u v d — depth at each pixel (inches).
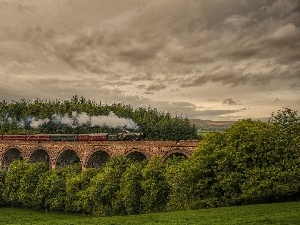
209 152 1887.3
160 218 1512.1
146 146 2819.9
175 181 1914.4
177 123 6033.5
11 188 2716.5
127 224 1457.9
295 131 1893.5
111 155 2992.1
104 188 2198.6
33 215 2423.7
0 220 2244.1
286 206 1496.1
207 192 1825.8
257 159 1738.4
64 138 3558.1
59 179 2517.2
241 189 1683.1
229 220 1315.2
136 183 2092.8
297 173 1643.7
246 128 1849.2
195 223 1322.6
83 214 2390.5
